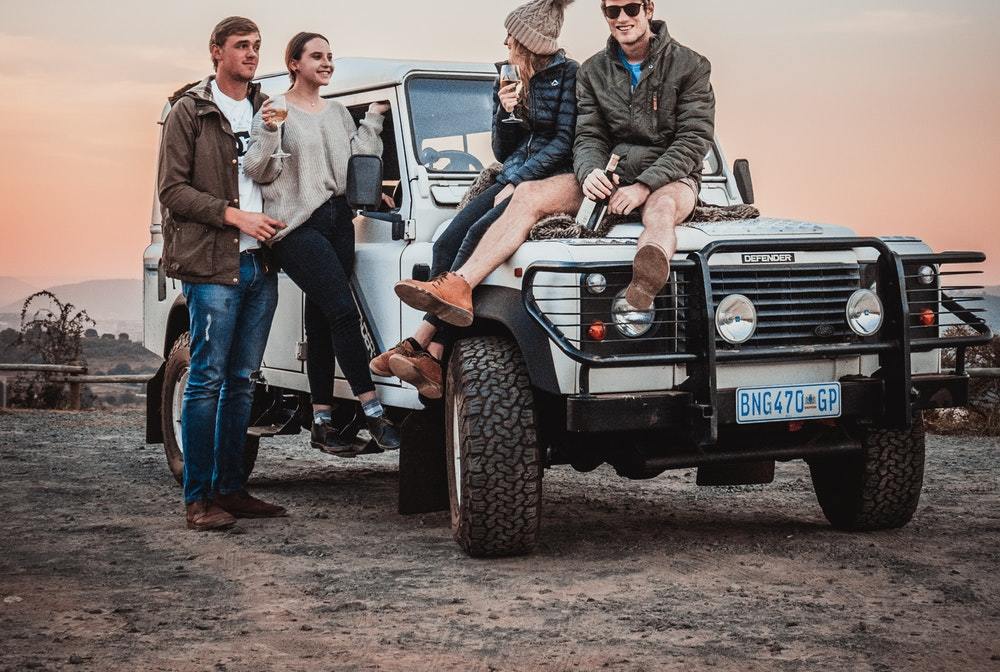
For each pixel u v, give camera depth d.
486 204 5.61
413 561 5.20
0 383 14.57
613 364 4.73
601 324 4.80
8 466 8.45
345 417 6.57
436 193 6.09
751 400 4.96
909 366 5.14
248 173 5.94
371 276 6.23
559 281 4.82
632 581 4.79
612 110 5.51
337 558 5.29
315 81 6.23
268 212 6.05
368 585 4.77
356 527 6.06
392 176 6.41
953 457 8.71
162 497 7.06
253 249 6.00
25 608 4.45
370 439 6.20
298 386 6.80
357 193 5.64
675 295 4.90
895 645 3.91
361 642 3.99
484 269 5.11
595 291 4.80
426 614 4.33
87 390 14.80
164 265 5.90
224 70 5.98
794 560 5.16
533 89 5.63
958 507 6.49
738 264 5.00
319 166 6.11
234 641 4.01
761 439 5.37
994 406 10.86
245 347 6.14
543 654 3.84
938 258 5.36
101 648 3.92
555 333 4.76
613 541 5.61
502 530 5.09
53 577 4.95
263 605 4.48
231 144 5.81
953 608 4.36
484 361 5.12
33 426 11.63
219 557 5.33
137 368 15.26
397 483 7.83
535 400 5.16
